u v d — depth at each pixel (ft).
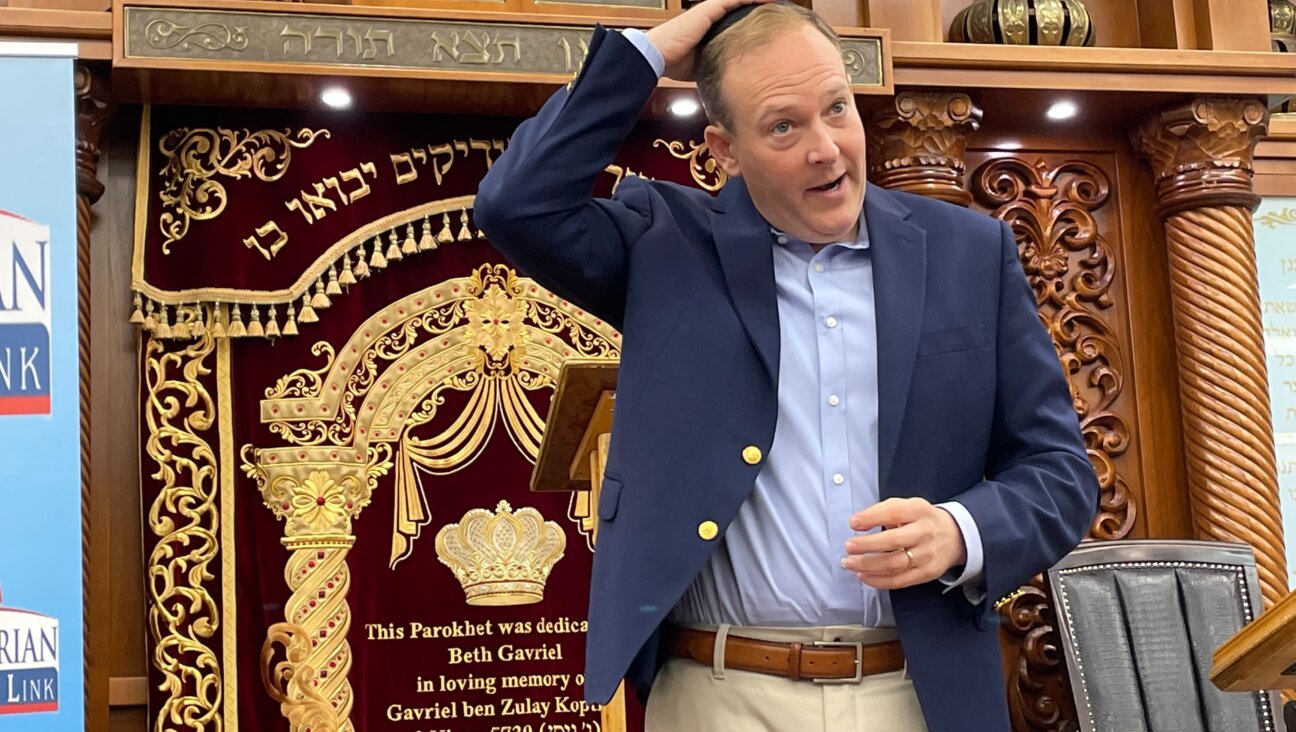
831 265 6.53
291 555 14.49
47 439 10.85
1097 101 16.70
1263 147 18.10
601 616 6.03
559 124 6.42
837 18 16.49
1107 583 13.61
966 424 6.29
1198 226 16.89
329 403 14.89
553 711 14.84
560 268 6.55
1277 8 18.16
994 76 16.11
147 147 14.76
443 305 15.42
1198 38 17.33
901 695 6.20
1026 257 16.97
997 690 6.14
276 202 14.96
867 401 6.31
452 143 15.58
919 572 5.68
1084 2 18.06
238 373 14.78
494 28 14.98
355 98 14.99
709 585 6.29
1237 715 13.28
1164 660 13.38
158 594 14.16
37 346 10.91
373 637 14.60
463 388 15.31
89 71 14.15
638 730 14.76
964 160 17.07
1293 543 17.07
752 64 6.12
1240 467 16.40
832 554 6.15
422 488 15.02
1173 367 17.15
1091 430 16.79
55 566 10.76
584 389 8.45
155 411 14.46
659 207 6.83
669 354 6.32
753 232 6.51
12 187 11.04
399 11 14.71
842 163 6.15
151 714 14.02
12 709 10.59
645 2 16.10
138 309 14.40
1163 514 16.81
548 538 15.15
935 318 6.38
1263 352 16.78
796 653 6.09
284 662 14.29
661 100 15.47
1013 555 5.85
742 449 6.15
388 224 15.20
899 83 15.85
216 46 14.20
